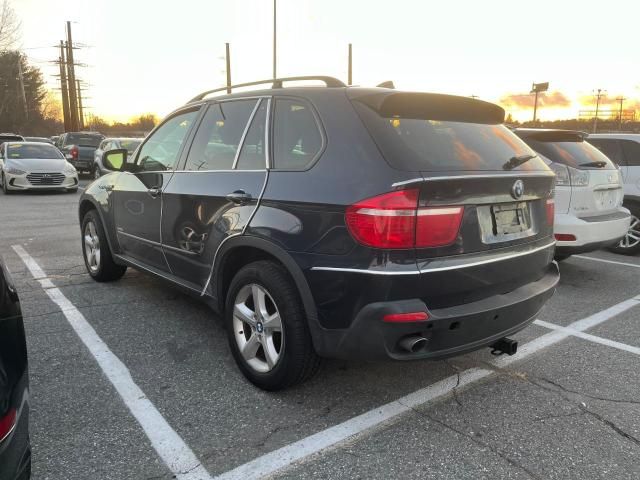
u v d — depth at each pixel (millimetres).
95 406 3039
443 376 3479
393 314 2514
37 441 2691
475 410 3055
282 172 3062
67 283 5500
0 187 16047
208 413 2980
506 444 2723
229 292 3350
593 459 2605
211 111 3902
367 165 2652
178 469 2496
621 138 7395
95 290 5242
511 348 3062
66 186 15195
